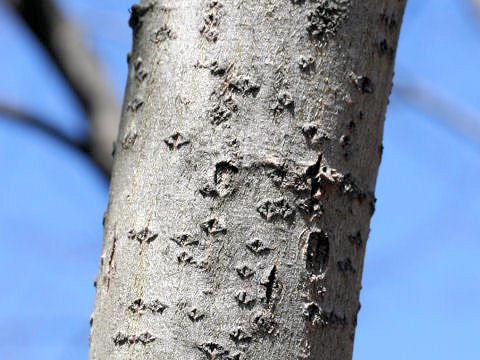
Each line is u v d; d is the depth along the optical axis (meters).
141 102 1.21
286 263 1.16
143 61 1.22
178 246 1.16
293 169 1.17
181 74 1.19
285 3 1.19
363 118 1.20
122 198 1.19
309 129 1.18
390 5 1.24
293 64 1.18
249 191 1.16
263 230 1.16
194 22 1.20
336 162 1.18
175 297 1.15
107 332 1.17
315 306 1.16
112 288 1.18
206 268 1.15
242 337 1.14
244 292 1.15
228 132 1.17
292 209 1.16
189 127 1.18
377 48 1.22
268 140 1.17
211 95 1.18
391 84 1.24
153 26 1.22
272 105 1.17
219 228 1.16
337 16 1.20
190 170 1.17
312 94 1.18
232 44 1.19
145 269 1.16
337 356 1.17
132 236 1.17
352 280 1.18
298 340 1.15
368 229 1.21
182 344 1.14
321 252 1.17
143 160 1.19
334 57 1.19
